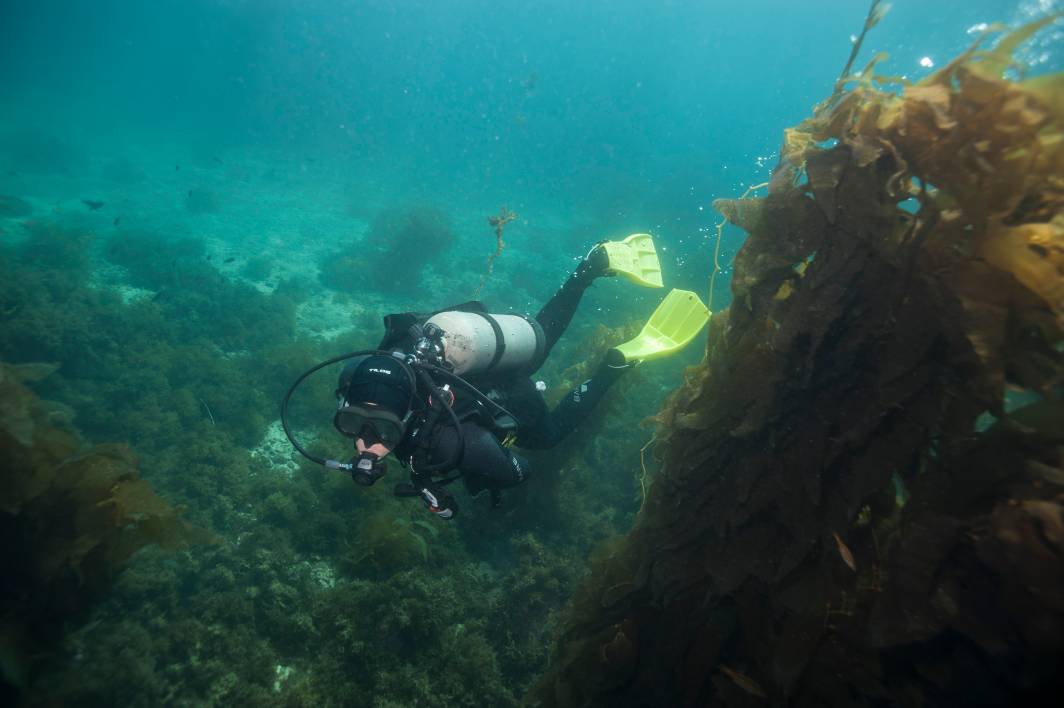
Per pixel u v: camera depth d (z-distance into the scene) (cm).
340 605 505
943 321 175
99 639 407
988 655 158
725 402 243
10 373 371
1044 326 168
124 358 904
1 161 2497
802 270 236
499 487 331
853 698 195
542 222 2969
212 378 895
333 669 473
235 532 623
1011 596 151
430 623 503
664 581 262
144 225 1791
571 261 2139
